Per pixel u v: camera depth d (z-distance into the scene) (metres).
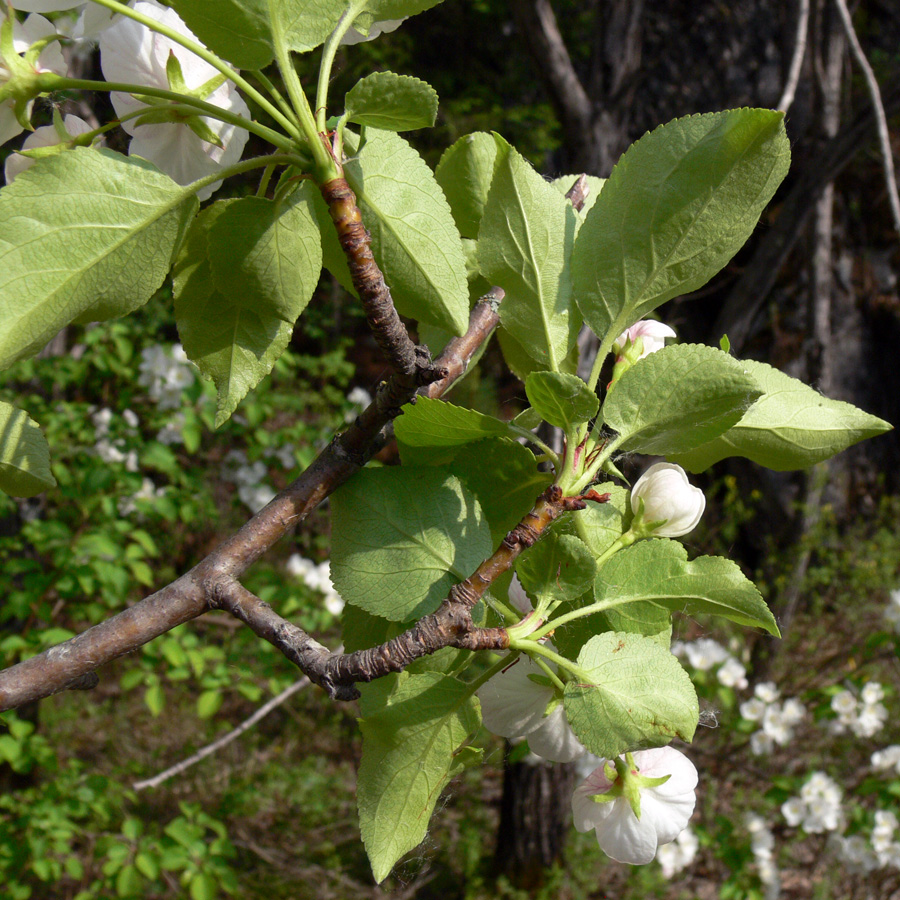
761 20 3.17
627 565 0.34
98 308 0.30
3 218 0.28
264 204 0.31
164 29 0.30
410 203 0.32
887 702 2.08
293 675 1.65
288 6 0.30
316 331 3.45
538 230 0.35
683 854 1.71
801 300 2.98
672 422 0.33
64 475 1.55
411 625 0.34
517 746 1.69
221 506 2.34
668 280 0.34
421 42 3.51
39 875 1.41
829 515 2.61
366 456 0.35
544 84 1.46
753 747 1.79
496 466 0.34
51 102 0.33
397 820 0.33
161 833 1.96
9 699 0.31
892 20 3.36
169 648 1.48
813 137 1.91
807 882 1.96
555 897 1.86
